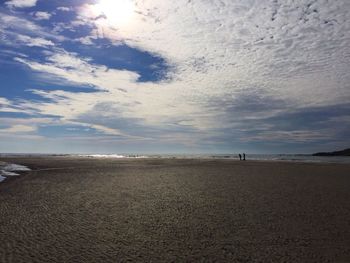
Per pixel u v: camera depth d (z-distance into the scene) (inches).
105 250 335.0
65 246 346.9
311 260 303.7
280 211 513.0
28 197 662.5
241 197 649.0
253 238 373.7
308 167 1631.4
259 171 1349.7
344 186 810.8
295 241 360.8
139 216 487.8
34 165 1941.4
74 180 1000.2
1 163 2203.5
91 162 2456.9
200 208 542.6
